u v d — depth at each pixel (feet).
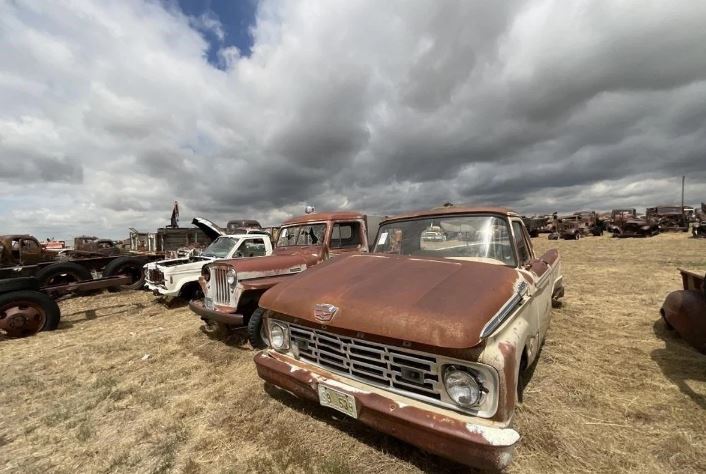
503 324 7.00
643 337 15.11
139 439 9.48
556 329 16.37
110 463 8.49
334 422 9.46
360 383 7.83
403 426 6.78
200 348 16.75
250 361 14.74
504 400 6.24
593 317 18.21
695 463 7.54
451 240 11.33
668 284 26.27
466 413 6.52
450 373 6.62
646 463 7.59
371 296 8.13
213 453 8.68
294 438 8.92
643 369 12.03
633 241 76.84
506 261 10.24
